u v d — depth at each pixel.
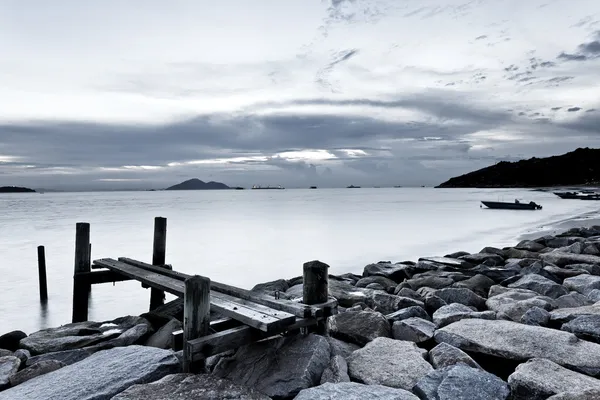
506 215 53.50
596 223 39.78
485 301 9.48
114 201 136.00
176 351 6.37
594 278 10.70
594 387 4.48
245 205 95.31
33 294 16.95
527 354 5.71
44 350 7.90
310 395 4.76
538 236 31.14
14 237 35.53
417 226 40.94
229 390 4.95
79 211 74.62
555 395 4.42
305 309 6.20
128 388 4.98
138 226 44.50
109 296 16.03
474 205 82.88
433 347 6.59
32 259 24.91
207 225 44.38
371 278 13.28
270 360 5.79
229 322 6.45
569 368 5.36
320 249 27.19
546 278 11.09
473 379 4.89
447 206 79.81
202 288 5.61
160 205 100.19
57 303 15.69
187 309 5.52
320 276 6.59
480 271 13.52
